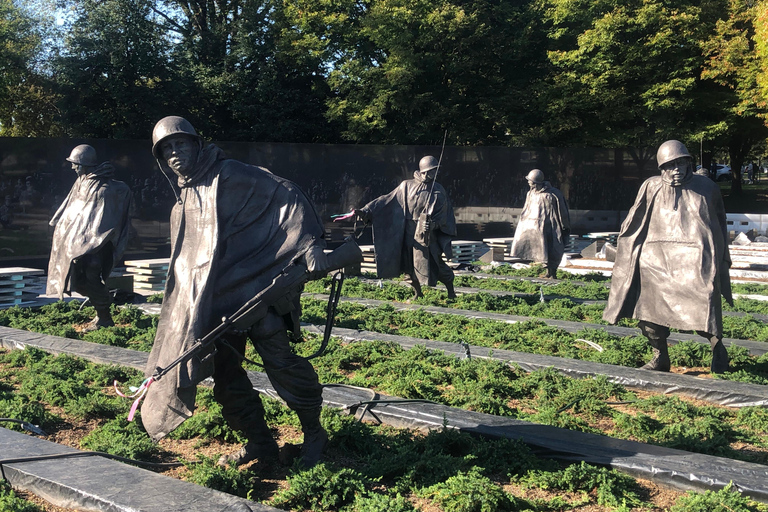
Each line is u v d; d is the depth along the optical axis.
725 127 33.81
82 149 11.12
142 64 32.59
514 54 35.16
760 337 10.65
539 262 19.20
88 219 10.98
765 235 28.59
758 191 48.84
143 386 4.57
